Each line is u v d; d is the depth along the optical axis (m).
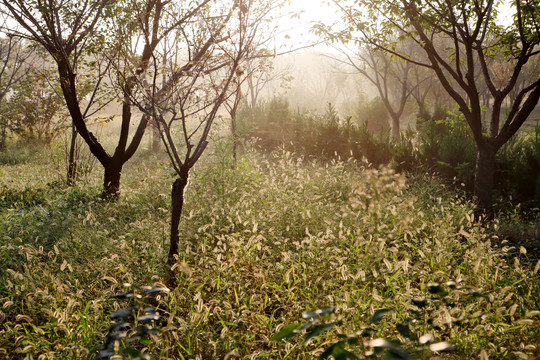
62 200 6.91
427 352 1.78
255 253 4.24
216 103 4.14
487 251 4.36
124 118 7.36
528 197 7.20
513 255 5.02
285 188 6.23
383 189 3.11
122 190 7.62
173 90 4.05
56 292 3.42
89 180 8.80
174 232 3.95
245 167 6.83
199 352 2.83
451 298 2.54
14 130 17.12
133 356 1.69
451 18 6.20
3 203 7.35
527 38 6.59
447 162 8.48
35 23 6.51
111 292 3.44
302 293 3.58
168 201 6.30
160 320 3.05
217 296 3.50
